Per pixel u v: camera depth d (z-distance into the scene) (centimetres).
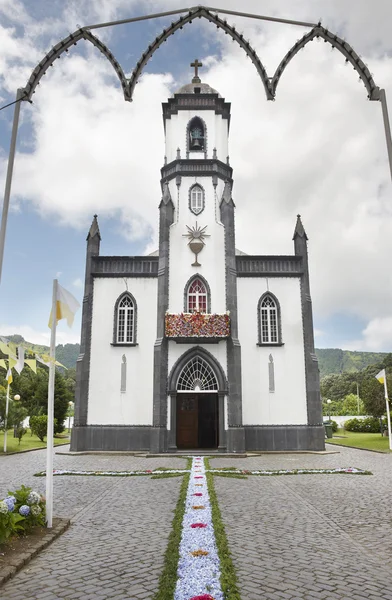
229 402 2375
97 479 1466
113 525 876
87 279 2656
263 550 713
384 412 3497
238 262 2723
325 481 1423
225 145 2836
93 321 2612
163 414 2364
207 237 2623
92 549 724
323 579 594
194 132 2856
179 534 779
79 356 2552
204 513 930
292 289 2681
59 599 532
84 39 927
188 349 2441
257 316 2639
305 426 2503
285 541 764
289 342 2611
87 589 562
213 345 2453
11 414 2450
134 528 851
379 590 560
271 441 2484
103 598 535
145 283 2664
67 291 927
